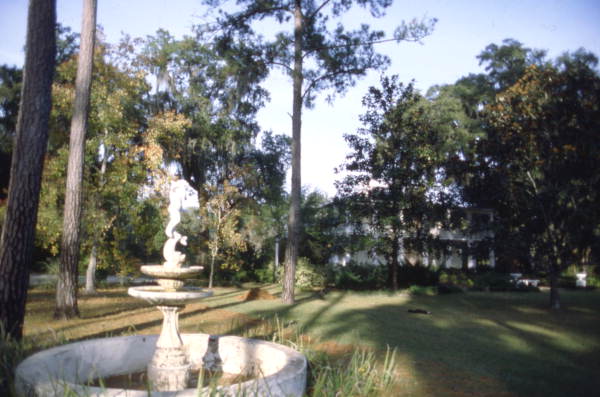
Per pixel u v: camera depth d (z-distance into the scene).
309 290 25.42
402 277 26.73
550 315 16.22
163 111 26.25
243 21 18.33
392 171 22.73
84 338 9.36
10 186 7.75
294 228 18.30
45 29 8.18
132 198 19.17
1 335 6.75
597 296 24.17
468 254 21.94
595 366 8.55
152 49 25.98
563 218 18.30
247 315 13.82
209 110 28.05
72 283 12.02
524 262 20.58
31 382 4.82
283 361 6.14
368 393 6.02
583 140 17.28
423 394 6.30
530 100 18.86
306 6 18.66
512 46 39.69
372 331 11.50
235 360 7.17
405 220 23.33
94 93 17.73
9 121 27.39
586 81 18.11
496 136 19.16
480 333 11.92
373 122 23.34
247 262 31.91
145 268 6.36
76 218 12.20
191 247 27.33
